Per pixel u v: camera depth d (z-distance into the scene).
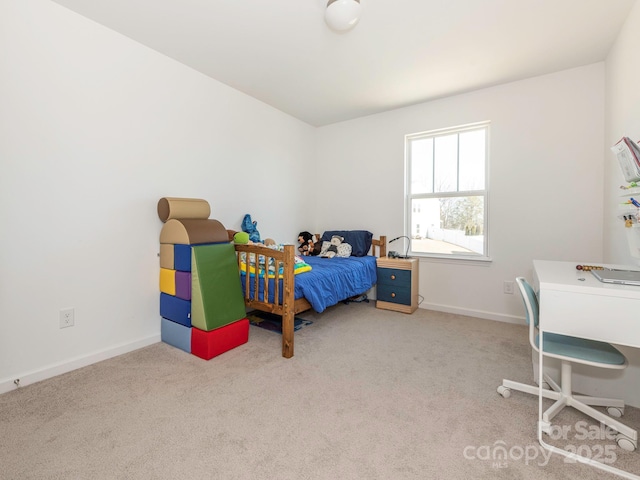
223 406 1.70
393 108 3.77
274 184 3.78
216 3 1.94
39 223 1.94
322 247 3.97
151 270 2.56
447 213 3.60
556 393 1.69
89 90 2.14
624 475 1.24
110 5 1.98
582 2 1.92
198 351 2.32
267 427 1.53
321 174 4.50
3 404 1.69
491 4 1.93
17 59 1.83
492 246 3.26
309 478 1.22
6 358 1.83
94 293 2.21
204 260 2.33
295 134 4.11
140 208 2.47
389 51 2.48
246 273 2.65
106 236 2.27
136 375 2.03
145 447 1.38
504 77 2.97
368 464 1.30
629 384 1.72
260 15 2.05
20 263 1.87
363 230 4.09
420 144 3.77
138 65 2.41
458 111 3.38
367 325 3.08
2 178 1.79
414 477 1.23
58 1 1.95
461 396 1.82
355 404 1.73
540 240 3.02
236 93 3.24
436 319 3.28
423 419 1.60
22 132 1.86
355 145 4.17
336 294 2.93
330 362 2.25
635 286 1.32
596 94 2.72
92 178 2.18
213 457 1.33
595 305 1.30
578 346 1.54
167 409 1.66
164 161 2.62
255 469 1.27
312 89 3.23
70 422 1.55
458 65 2.73
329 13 1.88
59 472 1.24
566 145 2.87
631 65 1.99
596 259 2.78
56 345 2.03
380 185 3.98
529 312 1.60
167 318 2.55
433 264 3.63
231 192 3.23
